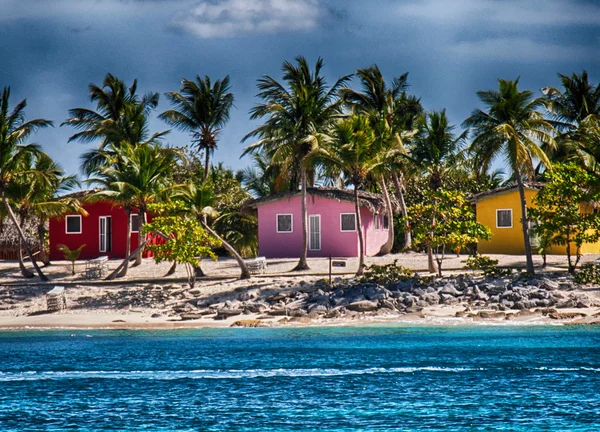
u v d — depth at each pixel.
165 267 72.00
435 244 57.53
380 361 40.03
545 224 57.69
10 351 43.97
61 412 32.66
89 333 48.38
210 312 53.28
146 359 41.62
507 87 58.03
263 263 66.25
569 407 32.09
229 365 39.97
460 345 42.91
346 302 52.69
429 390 35.00
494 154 59.00
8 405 33.72
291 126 66.25
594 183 57.59
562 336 44.03
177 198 66.12
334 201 75.50
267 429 30.09
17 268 74.94
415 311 50.84
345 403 33.28
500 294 52.53
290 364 39.91
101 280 65.69
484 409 32.06
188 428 30.38
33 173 68.88
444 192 58.44
